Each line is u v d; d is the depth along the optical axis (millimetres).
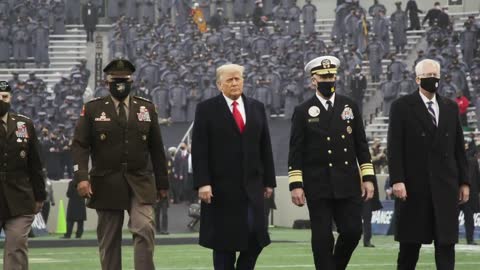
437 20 74500
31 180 20719
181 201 55625
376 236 43031
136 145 20203
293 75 67625
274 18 79188
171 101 67688
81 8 80812
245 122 20078
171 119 67812
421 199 20750
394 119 20891
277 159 60875
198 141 20047
